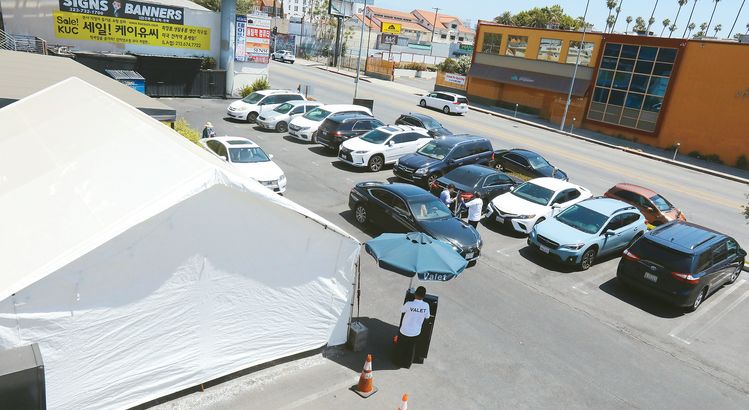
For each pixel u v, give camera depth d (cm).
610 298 1154
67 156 755
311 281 746
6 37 2400
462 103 3844
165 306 618
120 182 662
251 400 672
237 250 655
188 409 643
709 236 1194
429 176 1759
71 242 565
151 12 2841
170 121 1385
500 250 1359
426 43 9606
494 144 2877
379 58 6862
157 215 579
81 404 590
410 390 744
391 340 870
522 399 761
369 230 1357
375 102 3791
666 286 1092
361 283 1063
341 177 1836
